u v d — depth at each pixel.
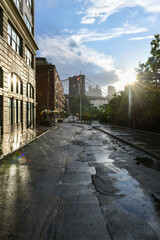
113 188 4.32
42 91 47.41
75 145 10.63
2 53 15.21
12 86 18.58
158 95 18.20
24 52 22.08
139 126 20.95
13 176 5.20
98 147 9.96
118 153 8.38
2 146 9.63
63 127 27.73
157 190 4.23
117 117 32.09
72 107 112.00
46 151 8.82
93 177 5.11
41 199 3.72
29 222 2.89
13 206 3.42
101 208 3.35
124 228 2.74
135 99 21.92
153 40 12.29
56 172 5.57
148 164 6.50
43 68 47.62
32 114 27.75
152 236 2.56
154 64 15.55
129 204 3.52
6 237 2.53
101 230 2.69
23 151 8.79
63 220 2.94
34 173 5.48
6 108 16.05
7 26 16.33
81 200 3.67
